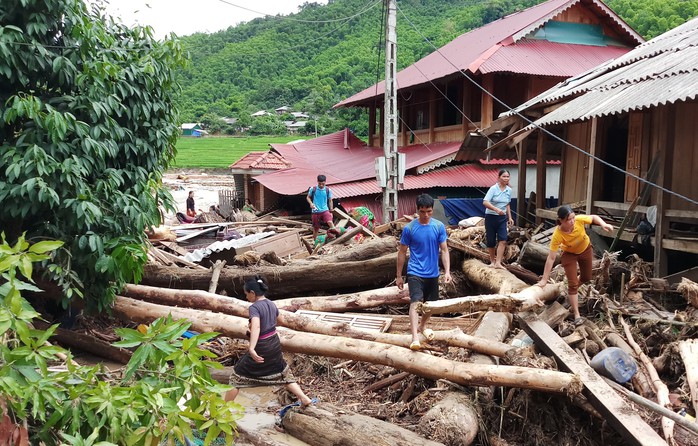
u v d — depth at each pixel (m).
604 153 12.52
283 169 26.44
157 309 8.45
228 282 10.09
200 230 14.77
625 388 5.67
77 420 3.56
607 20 21.48
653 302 7.97
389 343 6.91
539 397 5.56
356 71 61.66
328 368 7.41
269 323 5.93
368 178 19.50
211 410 3.93
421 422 5.44
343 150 28.98
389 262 9.90
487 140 15.32
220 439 5.86
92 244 7.14
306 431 5.80
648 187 10.04
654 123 10.76
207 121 86.31
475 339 6.20
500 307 6.10
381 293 9.10
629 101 9.12
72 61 7.32
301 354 7.66
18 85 7.23
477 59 19.08
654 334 6.79
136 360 3.89
